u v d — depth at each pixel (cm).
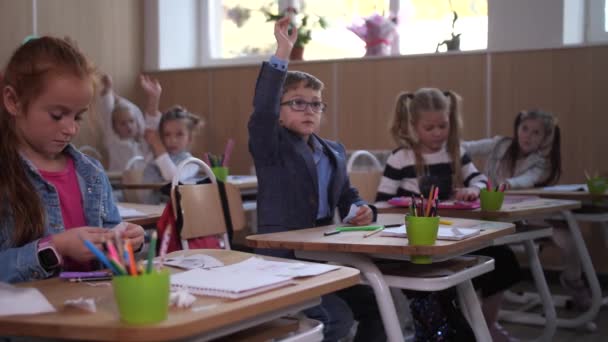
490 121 420
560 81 400
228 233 201
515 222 248
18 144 127
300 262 118
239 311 85
